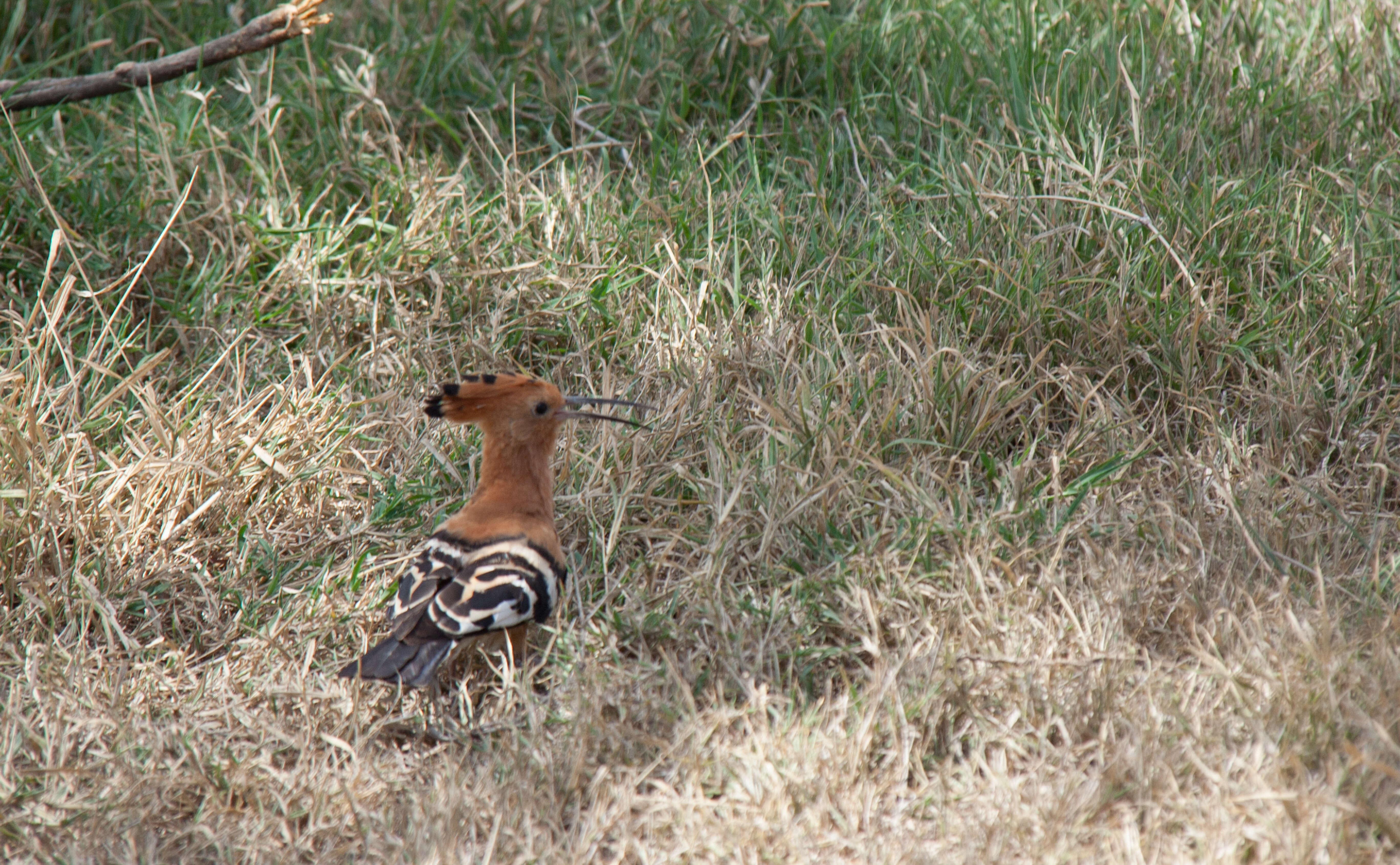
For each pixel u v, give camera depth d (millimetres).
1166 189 11820
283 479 10133
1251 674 7582
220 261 12148
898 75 13781
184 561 9586
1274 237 11352
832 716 7719
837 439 9711
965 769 7293
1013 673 7770
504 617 8039
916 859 6668
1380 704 7125
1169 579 8680
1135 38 13727
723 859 6820
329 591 9188
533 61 14531
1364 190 12023
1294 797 6578
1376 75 13367
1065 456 9906
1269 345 10742
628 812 7152
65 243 10766
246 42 12383
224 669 8586
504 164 12562
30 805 7410
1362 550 8930
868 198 12430
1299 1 14641
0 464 9547
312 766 7727
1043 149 12438
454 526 8539
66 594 8984
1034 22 14031
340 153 13352
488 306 11883
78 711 8125
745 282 11891
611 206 12570
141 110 13703
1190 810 6797
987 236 11609
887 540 9133
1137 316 10914
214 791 7559
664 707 7836
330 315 11836
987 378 10344
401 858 6887
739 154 13562
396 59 14398
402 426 10484
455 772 7473
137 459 10164
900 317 11039
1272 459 9922
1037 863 6574
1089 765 7355
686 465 10070
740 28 14312
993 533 8922
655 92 14258
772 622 8414
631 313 11672
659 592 9078
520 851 6980
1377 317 10672
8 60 14320
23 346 10953
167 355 11500
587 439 10586
